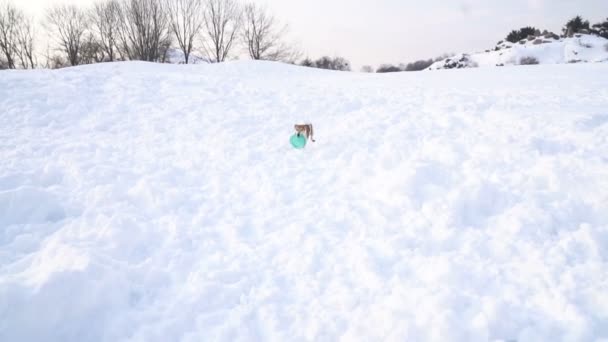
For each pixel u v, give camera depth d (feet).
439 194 16.66
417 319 9.98
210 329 10.15
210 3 144.15
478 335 9.41
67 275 10.31
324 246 13.62
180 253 13.23
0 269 11.55
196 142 24.11
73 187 17.34
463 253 12.75
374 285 11.55
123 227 13.99
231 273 12.25
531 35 167.53
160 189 17.57
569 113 26.00
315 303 10.98
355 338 9.50
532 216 14.38
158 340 9.72
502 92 37.63
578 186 15.98
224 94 35.73
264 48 159.43
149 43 137.59
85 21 139.23
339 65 224.33
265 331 10.09
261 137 25.32
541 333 9.45
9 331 9.10
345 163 20.89
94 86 35.24
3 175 17.35
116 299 10.64
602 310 10.08
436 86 45.68
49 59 142.00
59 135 24.04
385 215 15.47
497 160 19.03
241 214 16.31
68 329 9.63
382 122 26.81
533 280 11.23
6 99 29.37
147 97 33.22
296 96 35.83
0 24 128.57
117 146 22.84
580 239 12.97
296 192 18.22
